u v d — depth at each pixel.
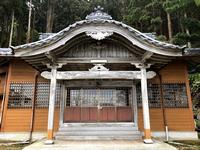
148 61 7.73
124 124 8.45
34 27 25.16
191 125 9.16
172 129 9.10
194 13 12.20
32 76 9.59
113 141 7.36
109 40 8.02
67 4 27.94
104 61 7.71
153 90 9.49
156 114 9.27
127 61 7.78
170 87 9.54
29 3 24.14
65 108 8.69
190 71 12.32
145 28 22.47
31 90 9.44
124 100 8.87
